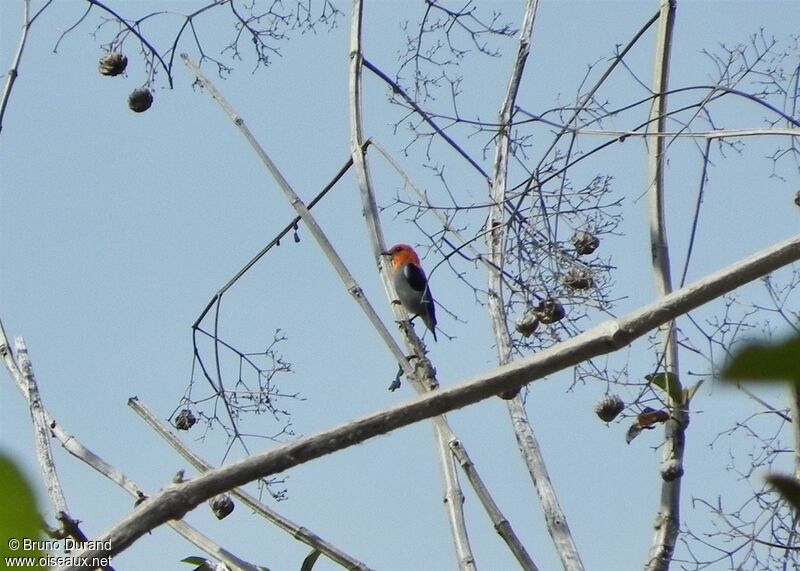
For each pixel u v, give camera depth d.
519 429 8.95
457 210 10.16
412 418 4.45
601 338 4.49
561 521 8.25
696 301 4.57
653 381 8.77
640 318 4.53
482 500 8.71
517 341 9.54
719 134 9.23
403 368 10.47
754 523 8.23
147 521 4.27
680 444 8.63
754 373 1.67
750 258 4.67
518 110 10.83
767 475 2.02
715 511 8.34
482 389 4.46
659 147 9.98
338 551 8.15
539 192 9.83
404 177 10.51
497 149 10.73
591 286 9.55
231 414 11.61
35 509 1.98
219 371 11.70
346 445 4.44
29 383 8.89
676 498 8.44
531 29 11.59
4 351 9.23
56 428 8.59
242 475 4.39
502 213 10.22
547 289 9.60
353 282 11.03
